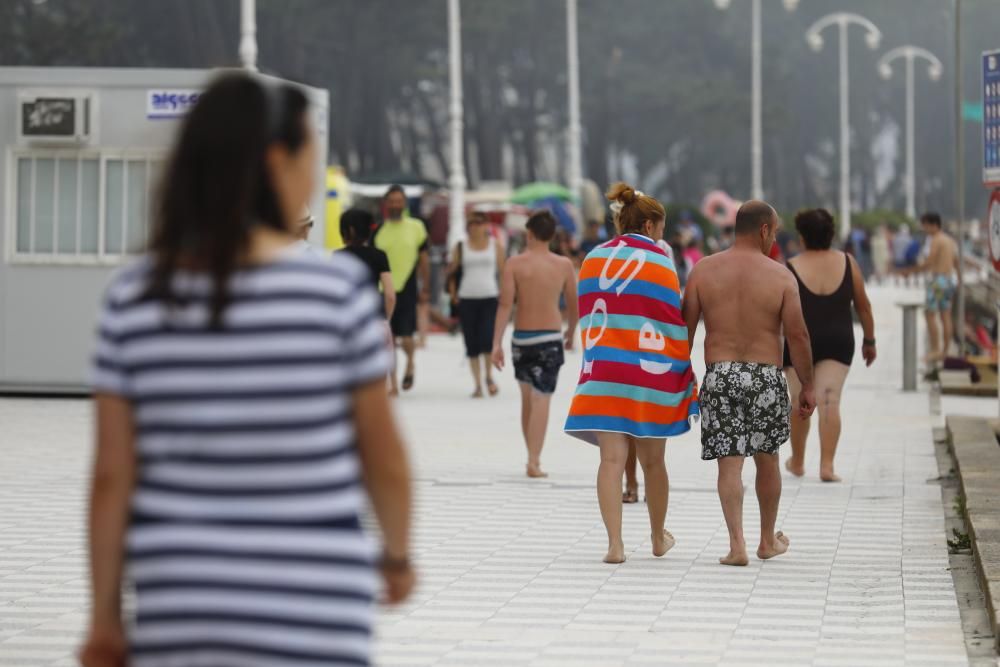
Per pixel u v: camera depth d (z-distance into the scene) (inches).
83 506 1058.7
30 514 1023.6
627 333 868.6
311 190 338.6
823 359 1195.3
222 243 318.7
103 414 324.2
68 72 1724.9
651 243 876.0
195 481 316.2
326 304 319.3
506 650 668.1
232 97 330.3
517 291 1227.2
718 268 873.5
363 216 1444.4
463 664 642.8
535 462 1229.1
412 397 1900.8
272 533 314.7
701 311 884.0
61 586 798.5
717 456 872.9
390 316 1454.2
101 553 325.1
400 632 701.3
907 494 1141.1
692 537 961.5
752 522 1019.3
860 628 713.0
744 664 643.5
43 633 695.1
